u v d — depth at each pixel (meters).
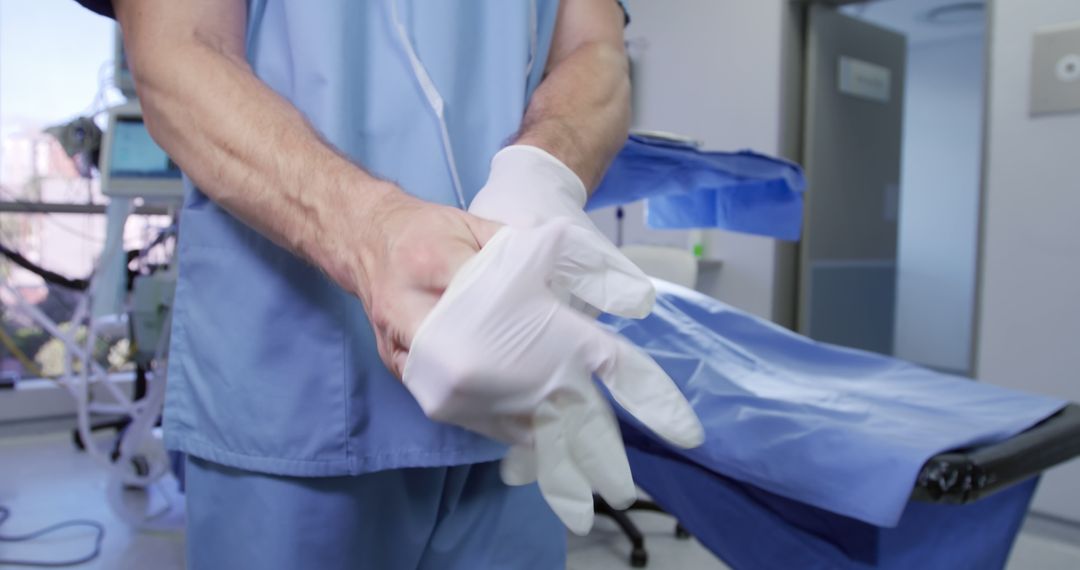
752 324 1.47
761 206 1.42
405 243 0.32
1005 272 2.54
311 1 0.52
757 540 1.08
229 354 0.53
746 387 1.18
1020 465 0.89
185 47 0.44
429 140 0.54
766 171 1.32
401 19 0.55
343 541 0.53
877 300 3.71
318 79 0.52
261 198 0.39
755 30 3.28
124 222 2.11
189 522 0.57
